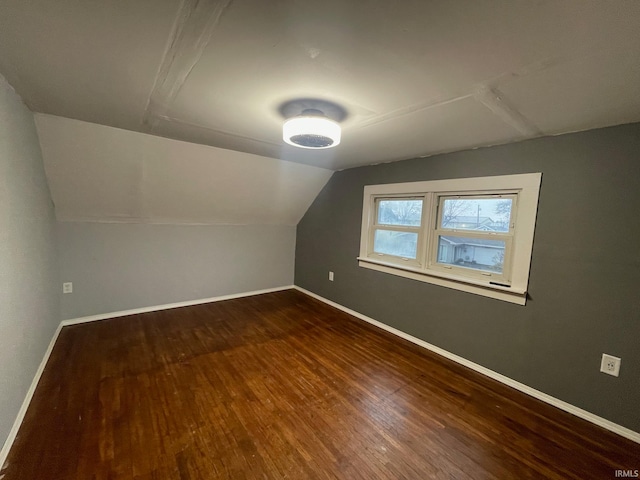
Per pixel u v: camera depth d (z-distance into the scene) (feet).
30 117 6.29
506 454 5.06
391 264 10.00
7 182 4.91
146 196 9.82
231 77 4.41
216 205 11.51
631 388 5.53
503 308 7.27
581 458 5.02
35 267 6.61
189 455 4.80
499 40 3.20
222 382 6.89
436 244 9.00
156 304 11.52
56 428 5.23
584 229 6.03
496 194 7.52
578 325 6.15
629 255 5.53
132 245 10.78
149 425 5.42
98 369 7.21
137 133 7.69
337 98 4.99
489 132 6.38
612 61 3.47
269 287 14.60
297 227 14.98
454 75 4.05
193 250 12.17
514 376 7.11
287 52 3.66
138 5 2.91
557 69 3.75
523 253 6.88
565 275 6.30
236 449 4.96
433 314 8.82
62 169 7.89
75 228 9.66
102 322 10.12
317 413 5.94
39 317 6.89
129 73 4.44
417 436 5.41
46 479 4.26
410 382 7.17
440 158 8.57
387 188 10.18
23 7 2.96
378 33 3.18
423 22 2.96
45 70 4.41
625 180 5.55
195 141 8.31
